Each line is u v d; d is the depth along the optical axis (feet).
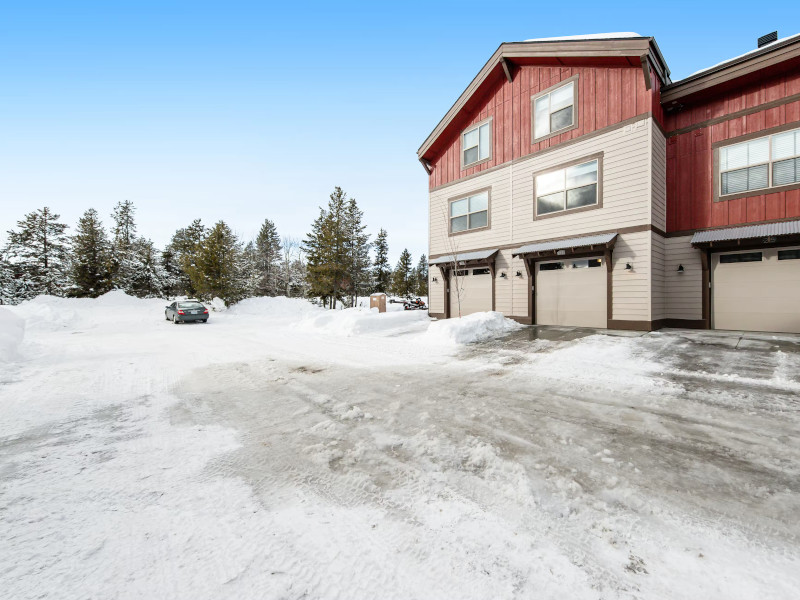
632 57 32.37
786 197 29.01
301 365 24.08
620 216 33.76
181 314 59.41
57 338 41.22
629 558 6.39
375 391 17.35
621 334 30.55
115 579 6.08
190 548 6.84
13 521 7.64
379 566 6.35
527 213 41.01
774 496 8.07
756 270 30.42
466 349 27.61
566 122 37.81
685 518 7.41
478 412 13.97
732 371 18.29
